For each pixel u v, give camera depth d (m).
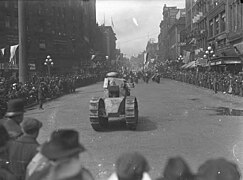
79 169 1.85
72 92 32.25
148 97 24.52
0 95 15.98
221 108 17.17
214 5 45.69
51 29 27.88
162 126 11.88
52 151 1.84
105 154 7.41
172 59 80.44
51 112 16.77
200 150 7.66
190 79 44.22
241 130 10.52
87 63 46.97
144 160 1.92
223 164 1.76
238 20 34.47
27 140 3.16
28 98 20.19
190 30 63.19
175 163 1.88
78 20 34.06
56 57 35.09
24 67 18.89
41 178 1.99
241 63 32.53
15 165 3.08
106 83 12.23
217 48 41.31
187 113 15.36
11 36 32.19
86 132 10.85
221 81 29.06
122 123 12.63
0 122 3.58
